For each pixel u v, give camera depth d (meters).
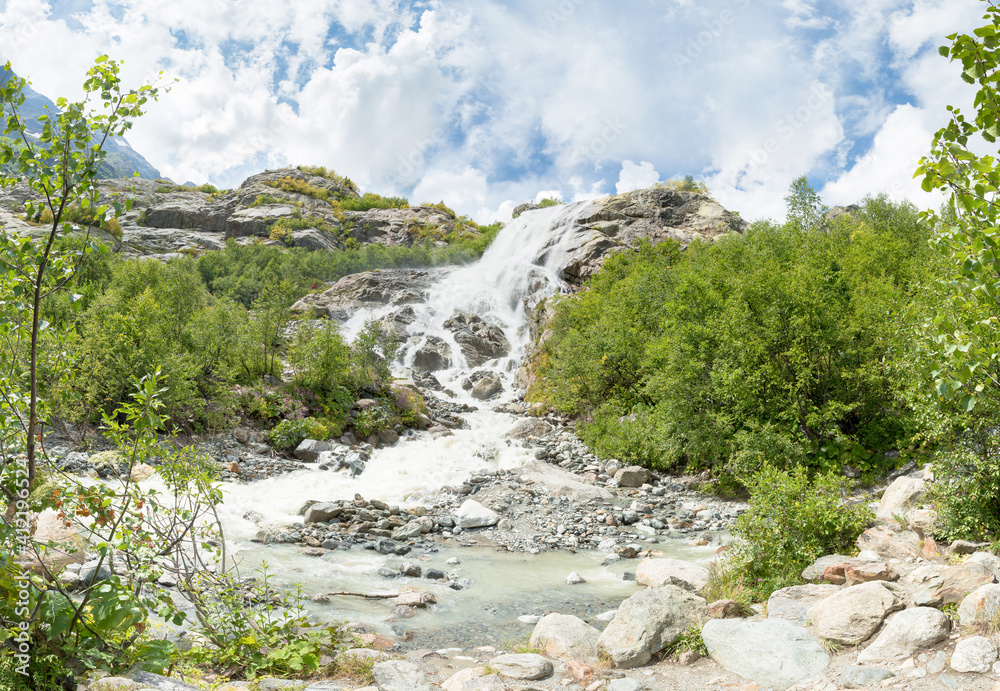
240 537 9.79
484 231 49.00
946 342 4.19
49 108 4.32
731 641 5.48
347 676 5.30
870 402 12.51
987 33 3.66
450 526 11.36
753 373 12.70
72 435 12.30
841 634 5.27
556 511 12.26
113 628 4.46
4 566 4.07
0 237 4.32
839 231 21.89
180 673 4.96
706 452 13.71
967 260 3.95
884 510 8.40
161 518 5.60
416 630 6.78
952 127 3.98
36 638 4.15
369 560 9.30
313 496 12.35
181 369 14.07
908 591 5.79
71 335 4.99
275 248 41.09
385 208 56.09
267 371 17.89
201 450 13.52
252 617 5.64
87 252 4.56
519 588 8.29
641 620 5.91
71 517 4.43
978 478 7.06
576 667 5.46
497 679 5.14
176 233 47.09
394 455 15.77
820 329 12.60
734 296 13.92
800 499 7.86
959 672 4.45
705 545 10.23
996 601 4.91
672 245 28.16
